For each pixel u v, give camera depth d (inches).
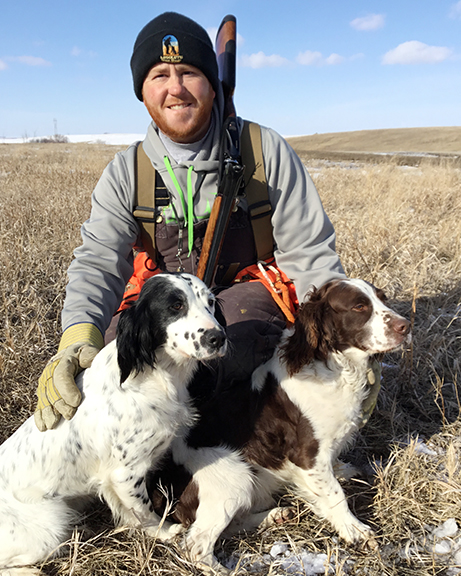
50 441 31.0
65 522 30.5
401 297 63.7
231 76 41.1
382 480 33.8
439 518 32.1
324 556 30.4
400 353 50.8
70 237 84.6
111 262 39.0
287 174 40.1
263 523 33.5
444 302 61.1
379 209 98.3
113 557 29.1
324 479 33.1
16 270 66.7
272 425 34.5
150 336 31.0
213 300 32.6
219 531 31.0
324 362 33.8
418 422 42.2
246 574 29.0
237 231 40.2
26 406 42.5
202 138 39.4
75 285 37.5
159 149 39.4
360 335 32.7
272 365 35.8
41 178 165.8
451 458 34.3
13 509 29.9
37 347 48.5
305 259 40.3
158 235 40.4
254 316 38.0
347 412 33.7
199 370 36.8
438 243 81.4
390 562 29.6
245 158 39.3
